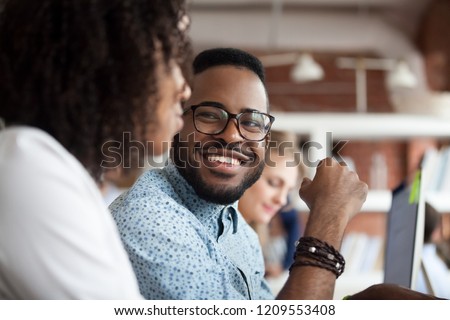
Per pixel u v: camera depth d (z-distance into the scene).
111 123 0.75
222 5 4.33
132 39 0.73
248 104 0.95
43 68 0.70
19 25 0.72
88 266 0.65
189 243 0.86
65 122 0.71
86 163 0.74
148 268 0.83
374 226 3.69
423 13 4.32
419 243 1.07
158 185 0.94
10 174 0.64
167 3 0.77
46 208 0.64
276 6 4.33
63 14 0.71
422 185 1.10
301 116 3.44
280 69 4.42
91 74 0.72
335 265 0.83
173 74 0.80
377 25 4.41
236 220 1.06
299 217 3.20
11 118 0.73
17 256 0.63
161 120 0.80
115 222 0.88
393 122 3.49
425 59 4.37
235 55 0.97
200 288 0.84
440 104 3.55
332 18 4.41
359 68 4.22
